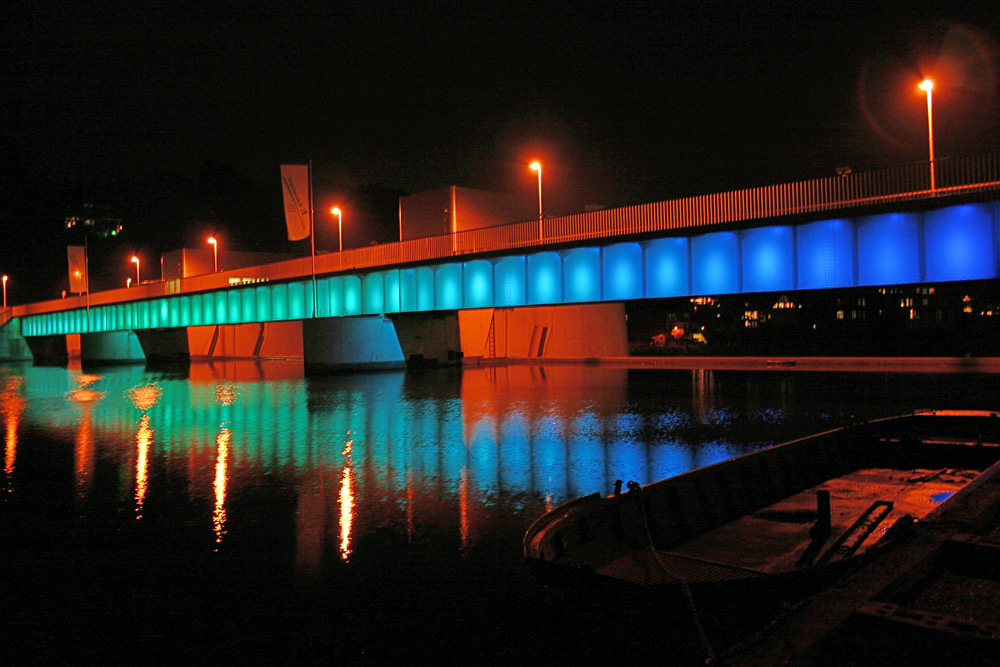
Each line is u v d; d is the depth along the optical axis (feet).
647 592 25.29
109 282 485.97
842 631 10.05
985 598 11.09
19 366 299.58
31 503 47.67
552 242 127.34
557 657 23.93
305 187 189.57
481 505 45.55
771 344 222.69
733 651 10.08
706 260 106.52
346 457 63.82
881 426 52.80
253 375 189.88
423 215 201.98
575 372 178.91
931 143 88.53
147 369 241.35
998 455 46.73
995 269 80.84
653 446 67.72
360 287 172.86
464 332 225.56
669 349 230.27
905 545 12.94
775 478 43.60
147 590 31.14
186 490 51.06
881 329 209.46
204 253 315.58
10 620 28.17
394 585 31.19
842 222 93.04
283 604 29.27
